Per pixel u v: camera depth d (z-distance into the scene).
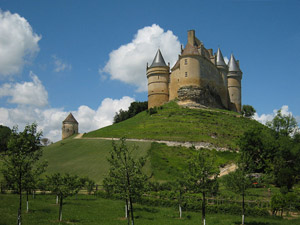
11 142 19.72
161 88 92.25
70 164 52.06
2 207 25.09
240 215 26.62
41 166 22.72
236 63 109.75
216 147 58.09
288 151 45.25
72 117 110.94
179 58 90.00
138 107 112.56
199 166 22.23
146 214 26.11
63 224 20.47
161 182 40.56
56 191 22.66
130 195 18.89
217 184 22.64
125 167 19.08
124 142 20.19
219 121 75.06
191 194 30.89
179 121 72.69
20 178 19.48
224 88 101.75
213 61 99.88
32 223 20.08
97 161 52.56
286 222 23.97
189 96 85.81
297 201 28.72
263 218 25.56
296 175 42.44
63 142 69.56
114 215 25.14
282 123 52.16
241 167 24.94
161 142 59.81
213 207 27.53
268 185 37.97
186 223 22.47
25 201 29.45
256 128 49.16
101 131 77.31
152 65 94.50
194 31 93.94
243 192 23.88
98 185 39.22
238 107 106.94
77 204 30.08
